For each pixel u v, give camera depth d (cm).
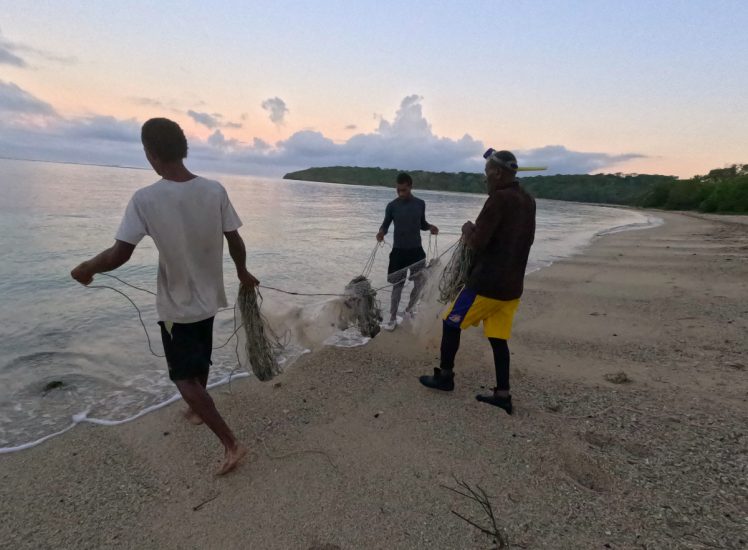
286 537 237
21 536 239
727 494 254
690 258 1257
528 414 356
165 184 266
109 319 590
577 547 223
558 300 765
